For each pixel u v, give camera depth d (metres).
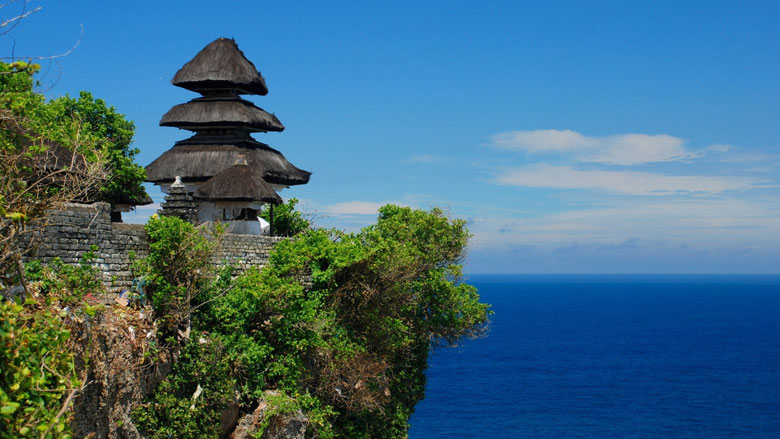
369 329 41.66
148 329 28.81
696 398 122.69
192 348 30.61
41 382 18.80
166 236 30.38
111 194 41.56
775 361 163.75
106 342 26.17
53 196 22.81
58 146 30.17
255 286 34.41
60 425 18.73
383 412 41.28
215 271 33.44
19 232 20.62
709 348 185.75
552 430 99.56
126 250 29.30
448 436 95.19
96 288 27.33
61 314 24.08
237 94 49.03
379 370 39.66
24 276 23.23
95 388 25.38
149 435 28.30
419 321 49.22
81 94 41.94
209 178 45.25
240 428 32.44
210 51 47.84
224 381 31.62
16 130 24.44
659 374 146.12
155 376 29.03
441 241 51.19
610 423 104.19
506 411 110.62
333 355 38.03
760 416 110.06
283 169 48.09
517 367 154.50
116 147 42.12
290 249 38.50
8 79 30.39
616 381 138.00
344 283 40.81
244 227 42.31
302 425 34.88
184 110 46.72
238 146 46.38
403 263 42.28
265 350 34.28
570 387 131.50
